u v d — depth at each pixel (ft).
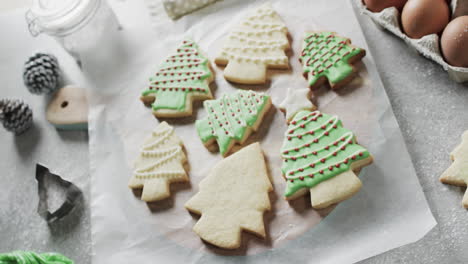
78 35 2.43
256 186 2.10
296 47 2.39
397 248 1.97
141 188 2.23
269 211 2.09
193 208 2.11
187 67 2.40
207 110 2.29
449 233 1.94
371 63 2.26
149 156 2.25
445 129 2.10
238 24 2.46
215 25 2.51
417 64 2.24
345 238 1.98
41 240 2.23
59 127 2.43
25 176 2.37
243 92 2.28
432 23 2.07
